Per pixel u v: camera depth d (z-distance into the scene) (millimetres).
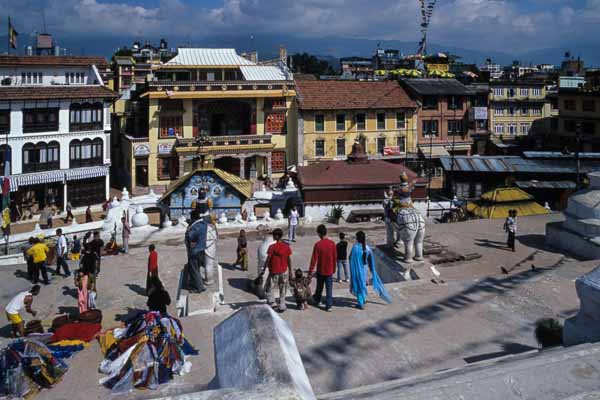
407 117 59031
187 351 8500
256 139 55875
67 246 25188
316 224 33219
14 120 43531
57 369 7953
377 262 15391
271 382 2639
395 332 9742
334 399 3352
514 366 3371
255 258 22594
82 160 47844
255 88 55812
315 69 141375
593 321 5477
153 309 10422
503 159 47406
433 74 68500
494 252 18234
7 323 16688
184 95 53594
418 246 14031
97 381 7754
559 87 70000
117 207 33906
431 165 59562
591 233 17250
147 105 56281
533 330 9836
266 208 42750
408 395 3088
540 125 68938
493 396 3090
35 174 44938
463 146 61438
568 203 18609
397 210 14633
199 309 11203
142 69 78625
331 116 56656
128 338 8039
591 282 5492
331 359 8648
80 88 47312
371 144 58188
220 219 31859
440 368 8320
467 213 32844
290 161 58406
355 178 38781
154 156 54594
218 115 57719
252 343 3064
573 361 3412
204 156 42625
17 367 7465
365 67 115438
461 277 15289
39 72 49438
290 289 13047
